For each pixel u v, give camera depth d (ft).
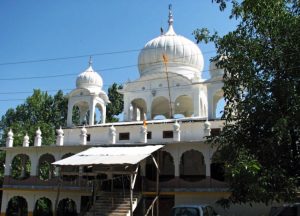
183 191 79.66
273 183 43.06
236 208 76.79
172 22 121.90
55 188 91.45
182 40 115.03
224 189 77.51
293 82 44.86
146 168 92.22
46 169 135.44
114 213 73.82
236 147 46.98
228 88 49.67
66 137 101.45
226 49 49.32
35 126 146.41
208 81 95.76
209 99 94.73
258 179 41.83
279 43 46.50
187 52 113.09
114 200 77.15
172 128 90.58
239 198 46.78
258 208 74.95
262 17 46.24
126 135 94.43
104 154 76.89
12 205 119.55
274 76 46.62
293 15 47.29
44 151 96.02
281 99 44.83
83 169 86.79
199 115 101.04
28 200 94.94
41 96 173.37
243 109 47.62
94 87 114.11
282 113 44.52
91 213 75.51
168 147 84.38
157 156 83.97
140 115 120.37
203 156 90.02
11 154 98.94
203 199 79.25
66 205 124.47
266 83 46.44
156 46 113.60
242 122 48.06
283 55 45.83
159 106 119.44
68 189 89.81
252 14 47.39
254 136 47.39
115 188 84.69
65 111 174.81
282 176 42.80
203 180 79.77
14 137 136.67
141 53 116.88
